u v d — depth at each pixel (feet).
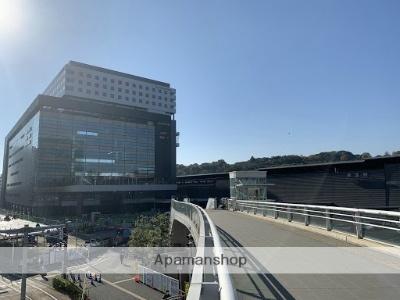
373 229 37.29
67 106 340.80
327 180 111.24
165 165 404.36
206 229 32.50
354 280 25.02
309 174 119.55
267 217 78.84
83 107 349.61
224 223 67.92
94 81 413.59
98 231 261.44
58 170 332.39
